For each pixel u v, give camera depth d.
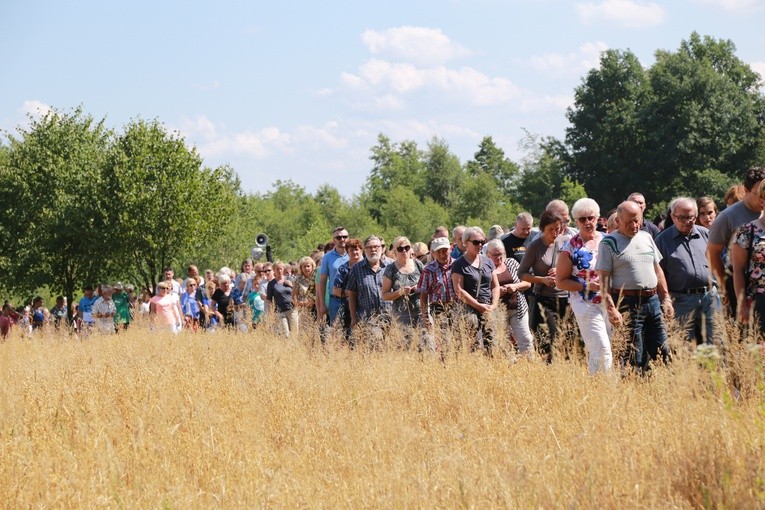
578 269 9.75
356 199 135.75
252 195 125.69
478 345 10.84
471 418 7.95
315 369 10.48
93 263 51.56
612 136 83.50
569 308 10.27
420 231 110.44
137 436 7.66
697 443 6.05
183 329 19.66
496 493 5.52
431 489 5.82
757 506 5.16
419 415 8.37
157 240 50.91
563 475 5.77
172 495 6.29
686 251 10.32
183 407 8.38
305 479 6.58
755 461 5.50
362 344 12.21
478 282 11.72
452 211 110.44
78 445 7.74
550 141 91.12
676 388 7.20
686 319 10.05
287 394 8.98
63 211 51.56
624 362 9.30
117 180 50.78
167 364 10.74
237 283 22.97
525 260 11.61
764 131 79.00
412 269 13.42
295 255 105.50
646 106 81.69
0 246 54.09
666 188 79.62
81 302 29.36
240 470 6.86
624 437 6.49
